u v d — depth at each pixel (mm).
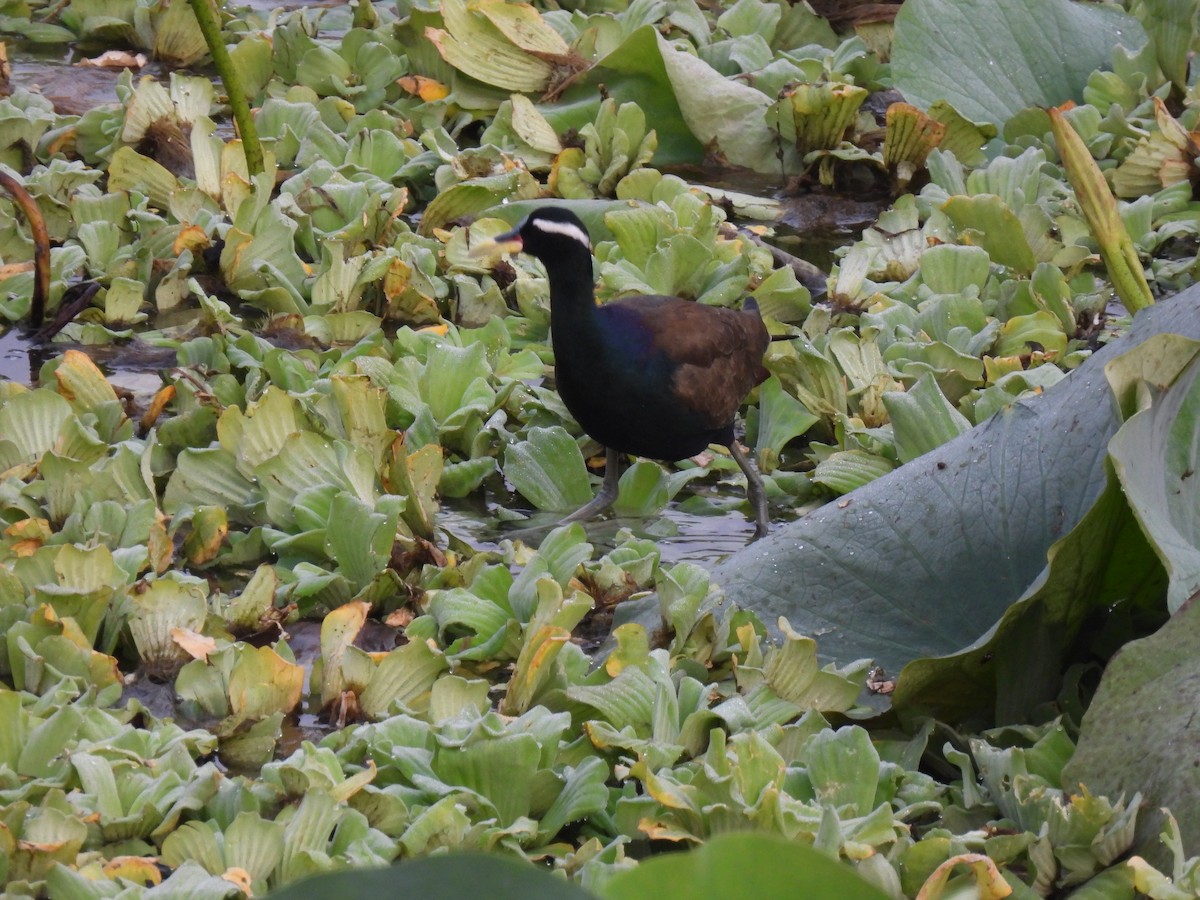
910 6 17156
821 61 17484
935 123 15867
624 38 17016
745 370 10992
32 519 9047
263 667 7824
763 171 16734
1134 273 11266
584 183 15586
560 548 9250
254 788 6945
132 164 14078
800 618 8508
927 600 8445
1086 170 11055
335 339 12477
